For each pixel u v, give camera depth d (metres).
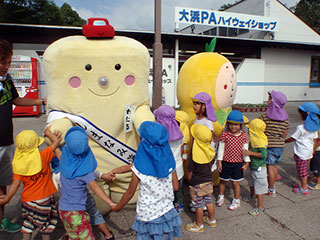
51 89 2.79
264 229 3.05
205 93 3.53
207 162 2.94
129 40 2.99
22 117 10.65
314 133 3.90
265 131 3.83
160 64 5.05
